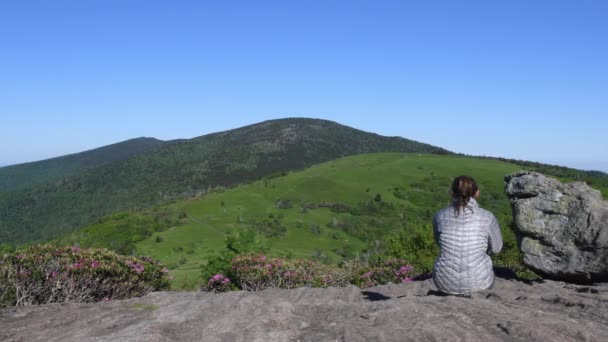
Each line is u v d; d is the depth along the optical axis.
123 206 140.12
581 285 6.22
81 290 7.03
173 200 121.56
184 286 11.02
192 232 76.56
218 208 92.19
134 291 7.94
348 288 6.79
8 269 6.48
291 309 4.61
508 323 3.70
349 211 88.88
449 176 108.19
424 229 15.23
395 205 91.19
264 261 9.56
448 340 3.43
